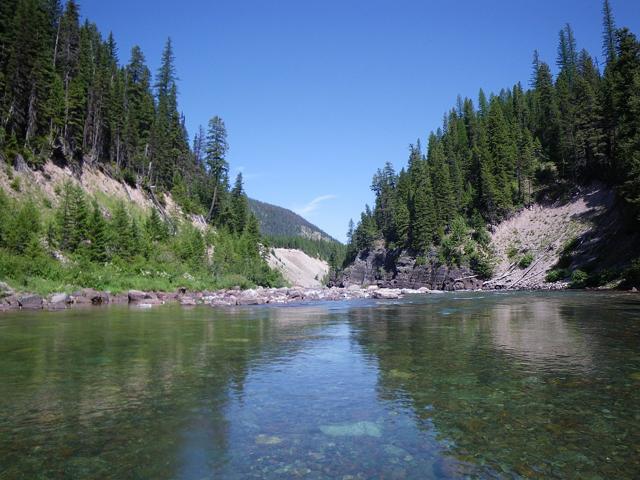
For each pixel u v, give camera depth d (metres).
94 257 52.66
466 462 5.84
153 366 12.01
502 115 118.12
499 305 32.53
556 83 115.94
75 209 54.09
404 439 6.69
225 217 101.31
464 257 93.62
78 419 7.73
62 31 79.69
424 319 23.75
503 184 100.56
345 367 11.74
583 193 86.62
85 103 74.50
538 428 7.02
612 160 79.00
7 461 5.97
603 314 22.86
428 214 104.25
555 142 102.44
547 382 9.68
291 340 16.62
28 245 45.53
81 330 19.59
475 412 7.85
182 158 101.69
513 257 86.25
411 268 105.69
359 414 7.90
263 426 7.34
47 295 38.28
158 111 95.12
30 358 13.14
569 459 5.88
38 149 61.28
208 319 24.84
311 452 6.24
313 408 8.28
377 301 43.69
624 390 8.95
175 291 52.00
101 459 6.04
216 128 102.25
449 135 136.75
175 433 7.04
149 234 67.00
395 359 12.64
